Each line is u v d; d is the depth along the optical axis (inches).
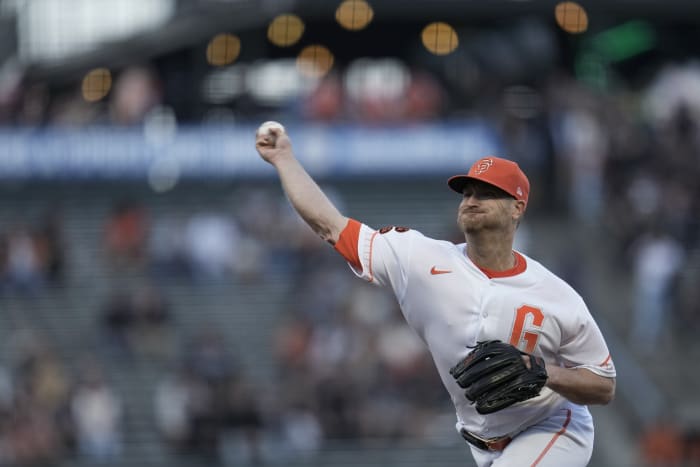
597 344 793.6
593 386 786.8
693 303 3063.5
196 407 2657.5
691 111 3843.5
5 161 3750.0
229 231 3329.2
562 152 3538.4
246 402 2655.0
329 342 2824.8
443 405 2728.8
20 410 2674.7
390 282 800.3
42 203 3710.6
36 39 4269.2
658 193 3390.7
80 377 2832.2
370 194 3666.3
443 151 3695.9
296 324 2945.4
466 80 3941.9
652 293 3048.7
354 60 4306.1
